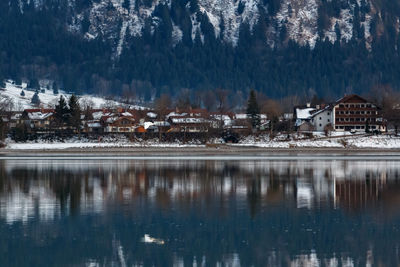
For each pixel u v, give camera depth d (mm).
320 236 98375
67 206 124250
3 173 190000
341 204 126000
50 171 196750
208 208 121125
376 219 110250
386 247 92125
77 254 89250
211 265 84062
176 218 111250
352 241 95312
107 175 183125
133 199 133375
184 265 84250
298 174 184875
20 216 113750
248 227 104125
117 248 91875
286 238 96875
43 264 85250
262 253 89312
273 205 124750
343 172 191000
